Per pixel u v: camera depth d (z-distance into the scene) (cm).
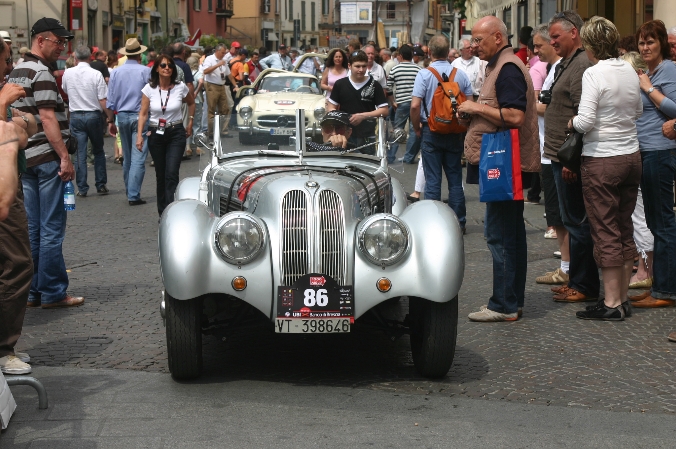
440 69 1131
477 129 768
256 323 635
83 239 1166
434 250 603
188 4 7181
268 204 620
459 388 616
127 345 711
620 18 1906
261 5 9000
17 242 637
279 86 2123
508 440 519
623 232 794
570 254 853
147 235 1192
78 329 759
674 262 821
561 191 839
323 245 603
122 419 548
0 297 634
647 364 668
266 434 526
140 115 1238
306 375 642
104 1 4831
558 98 828
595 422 552
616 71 757
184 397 590
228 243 595
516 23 2958
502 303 784
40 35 796
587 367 662
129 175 1446
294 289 593
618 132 763
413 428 536
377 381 630
